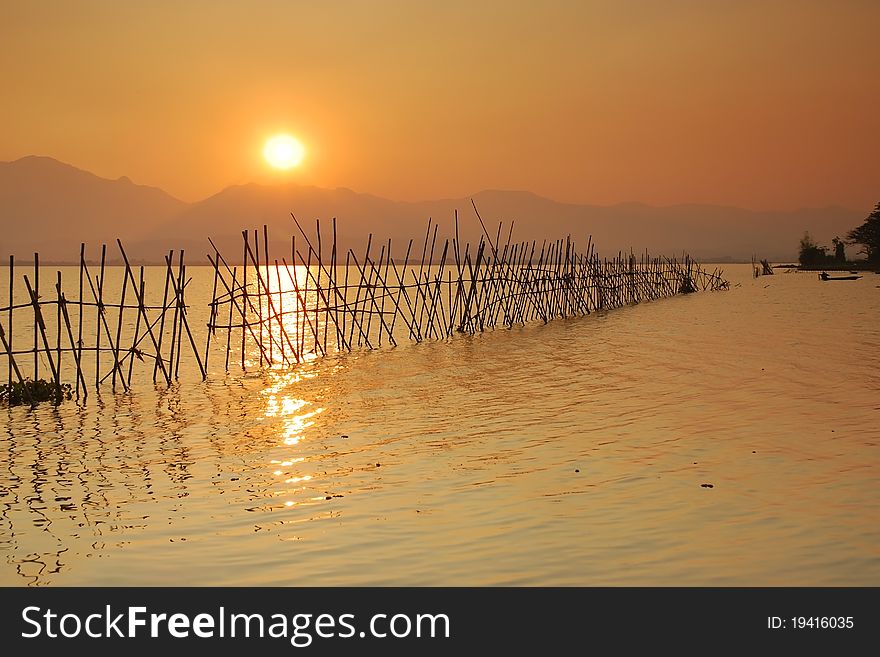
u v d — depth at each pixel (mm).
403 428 18328
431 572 9711
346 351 35781
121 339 43312
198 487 13711
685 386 22766
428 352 34688
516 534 10797
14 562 10383
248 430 18828
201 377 28656
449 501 12352
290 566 10016
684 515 11359
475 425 18312
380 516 11727
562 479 13383
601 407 19938
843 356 28781
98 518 12070
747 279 117062
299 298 33281
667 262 97750
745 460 14266
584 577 9469
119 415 21297
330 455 15828
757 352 30516
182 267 27438
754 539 10398
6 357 36281
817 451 14789
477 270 44719
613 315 53625
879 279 96125
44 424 20141
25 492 13617
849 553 9891
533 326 46812
